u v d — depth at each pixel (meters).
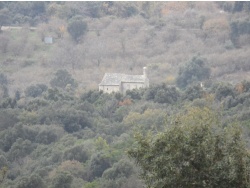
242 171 69.25
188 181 68.31
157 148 71.38
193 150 69.12
